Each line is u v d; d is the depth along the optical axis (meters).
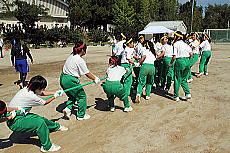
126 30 42.22
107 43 40.56
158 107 6.44
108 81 5.75
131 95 7.71
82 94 5.44
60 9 39.75
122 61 7.36
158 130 5.03
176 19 58.31
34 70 12.47
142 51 6.83
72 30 36.59
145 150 4.25
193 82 9.38
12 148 4.45
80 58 5.19
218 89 8.20
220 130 4.98
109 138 4.72
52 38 32.25
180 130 5.01
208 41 10.21
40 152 4.30
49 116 5.95
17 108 4.03
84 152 4.24
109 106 6.30
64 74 5.30
